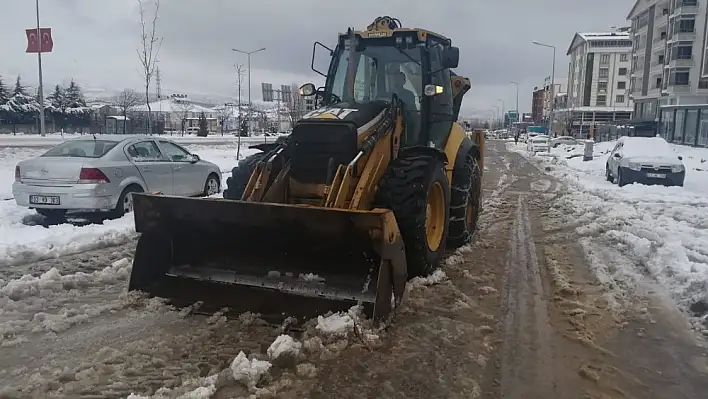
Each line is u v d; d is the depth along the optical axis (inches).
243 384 139.4
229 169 659.4
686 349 166.2
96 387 136.5
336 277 180.4
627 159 614.2
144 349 156.6
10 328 168.9
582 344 168.2
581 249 287.7
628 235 308.8
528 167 899.4
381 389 139.3
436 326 178.4
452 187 277.3
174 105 3073.3
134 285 197.3
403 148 230.2
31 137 1251.2
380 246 165.9
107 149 350.9
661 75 2204.7
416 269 215.0
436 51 269.1
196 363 149.6
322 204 199.6
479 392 139.1
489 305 200.2
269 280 187.2
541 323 184.1
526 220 375.2
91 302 195.5
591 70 3405.5
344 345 158.6
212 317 178.1
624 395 139.3
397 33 255.4
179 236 199.2
